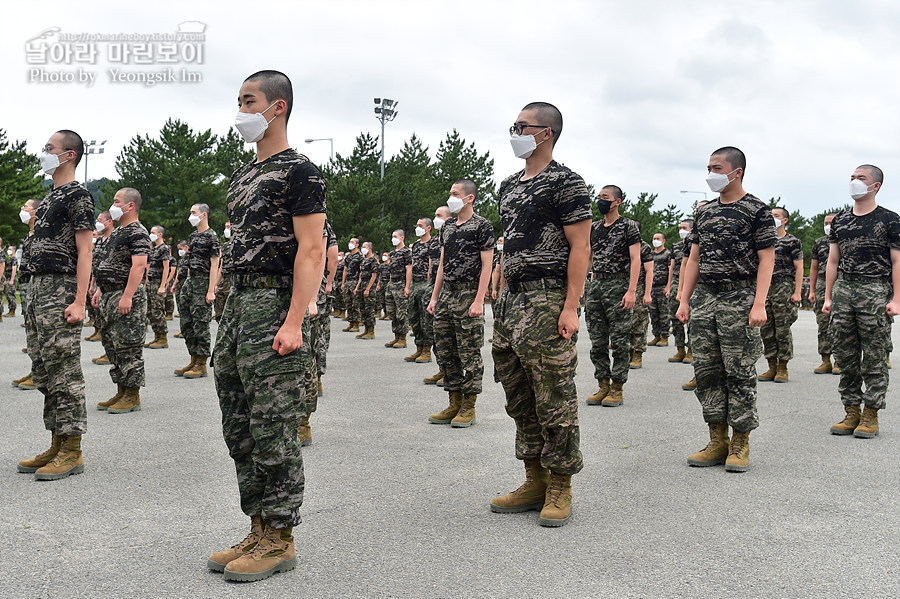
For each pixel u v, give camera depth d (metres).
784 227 8.88
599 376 7.35
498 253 13.78
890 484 4.49
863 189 6.00
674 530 3.64
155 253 12.02
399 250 12.97
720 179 5.00
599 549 3.37
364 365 10.34
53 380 4.52
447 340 6.34
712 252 5.04
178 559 3.21
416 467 4.81
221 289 9.56
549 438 3.79
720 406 4.93
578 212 3.74
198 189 43.31
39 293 4.52
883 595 2.87
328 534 3.54
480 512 3.91
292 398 3.08
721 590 2.91
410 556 3.26
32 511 3.85
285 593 2.85
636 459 5.09
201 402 7.11
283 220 3.05
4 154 38.97
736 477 4.65
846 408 6.05
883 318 5.85
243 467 3.19
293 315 3.02
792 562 3.21
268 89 3.13
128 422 6.15
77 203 4.59
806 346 13.48
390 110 41.91
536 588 2.92
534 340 3.76
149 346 12.01
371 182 38.91
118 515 3.79
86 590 2.87
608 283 7.17
